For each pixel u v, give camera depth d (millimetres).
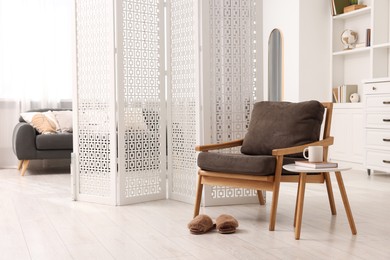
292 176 3330
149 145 4293
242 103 4207
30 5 6848
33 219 3604
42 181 5605
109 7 4047
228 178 3449
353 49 6477
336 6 6777
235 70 4168
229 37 4137
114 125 4074
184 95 4184
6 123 6859
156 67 4312
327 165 3074
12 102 6852
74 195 4355
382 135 5488
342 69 6973
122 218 3619
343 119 6461
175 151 4328
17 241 3000
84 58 4281
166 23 4312
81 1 4273
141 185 4254
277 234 3127
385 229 3236
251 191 4195
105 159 4176
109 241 2982
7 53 6793
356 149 6258
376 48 6113
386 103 5414
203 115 4031
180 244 2904
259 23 4219
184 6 4129
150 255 2686
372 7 6105
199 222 3141
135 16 4156
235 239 3010
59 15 6969
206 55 4027
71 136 6148
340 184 3146
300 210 3021
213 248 2812
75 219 3598
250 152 3764
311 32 6875
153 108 4305
